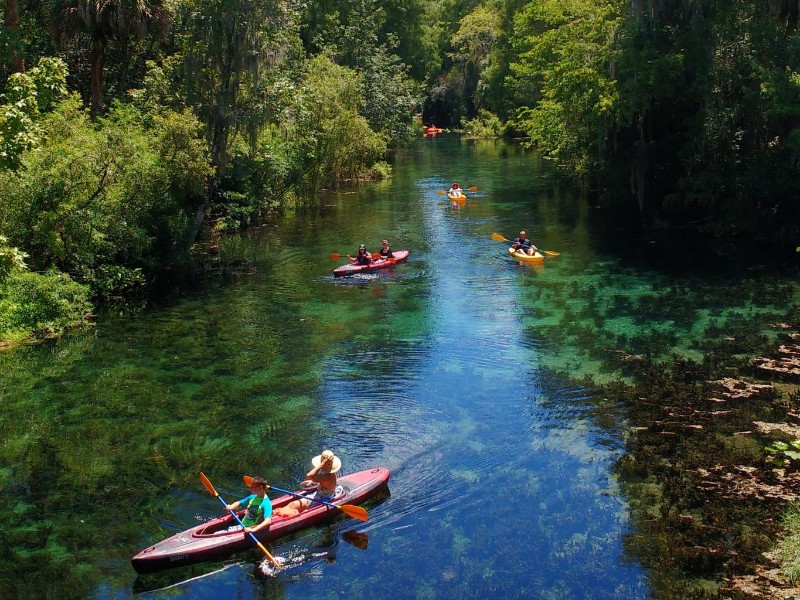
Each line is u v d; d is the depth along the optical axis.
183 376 14.91
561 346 16.27
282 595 8.65
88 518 10.11
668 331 16.95
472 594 8.46
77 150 19.56
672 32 25.88
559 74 33.25
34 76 14.80
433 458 11.59
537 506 10.21
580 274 22.42
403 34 74.69
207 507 10.35
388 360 15.64
